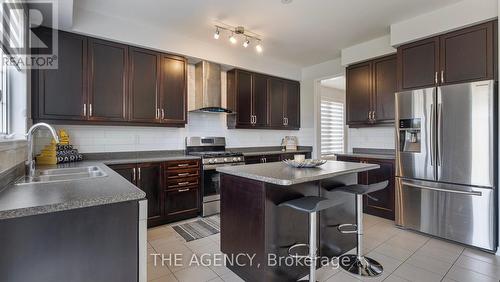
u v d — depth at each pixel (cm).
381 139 401
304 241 209
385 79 363
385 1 266
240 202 209
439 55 284
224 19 306
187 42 360
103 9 282
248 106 438
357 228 227
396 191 315
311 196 198
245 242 204
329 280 204
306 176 182
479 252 248
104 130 333
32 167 184
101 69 298
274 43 383
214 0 264
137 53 323
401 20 309
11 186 141
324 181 227
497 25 247
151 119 334
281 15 296
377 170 354
